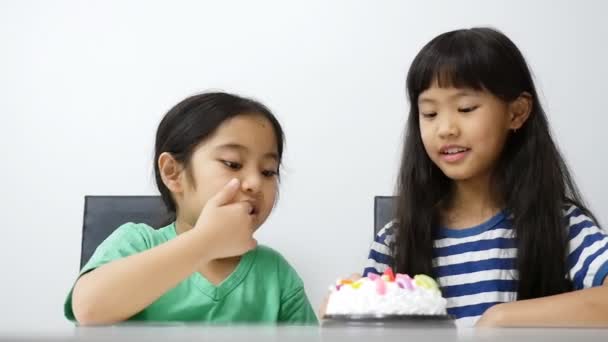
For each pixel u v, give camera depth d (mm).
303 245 1908
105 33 2025
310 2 1993
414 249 1079
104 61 2016
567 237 1012
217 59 2000
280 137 971
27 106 2014
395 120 1935
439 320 661
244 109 938
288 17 1994
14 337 326
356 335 370
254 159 916
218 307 920
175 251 755
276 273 997
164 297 901
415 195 1095
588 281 943
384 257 1132
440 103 985
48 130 2002
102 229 1523
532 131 1061
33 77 2021
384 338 350
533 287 1010
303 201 1923
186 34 2012
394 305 669
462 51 972
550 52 1912
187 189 946
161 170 978
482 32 1027
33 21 2041
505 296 1016
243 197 885
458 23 1947
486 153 984
